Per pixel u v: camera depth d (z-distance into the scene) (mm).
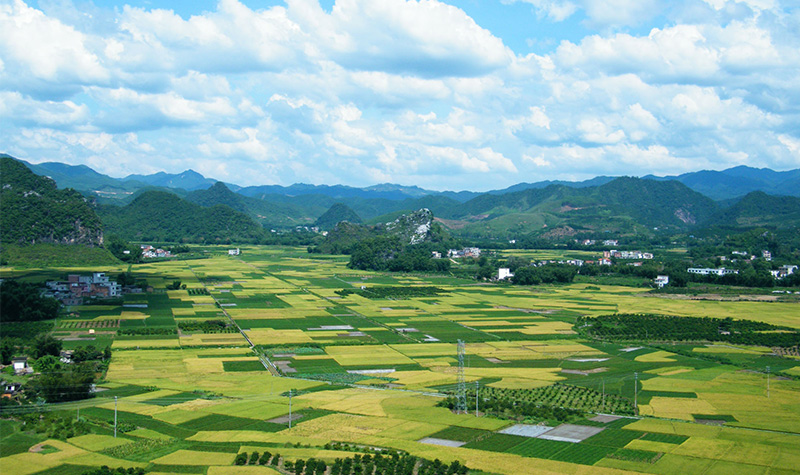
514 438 154250
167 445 146750
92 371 198000
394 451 143875
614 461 138750
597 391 196875
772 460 139250
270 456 140375
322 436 153625
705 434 157000
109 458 137875
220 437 152125
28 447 143875
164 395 186500
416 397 187625
